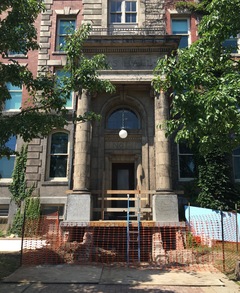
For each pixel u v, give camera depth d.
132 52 15.05
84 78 8.87
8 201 15.85
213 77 7.81
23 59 17.89
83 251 10.93
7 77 8.65
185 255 10.77
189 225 12.69
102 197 13.49
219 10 7.75
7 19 8.88
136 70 14.83
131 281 8.00
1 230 15.45
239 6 7.52
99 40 14.81
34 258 10.29
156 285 7.65
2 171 16.86
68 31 9.37
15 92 17.73
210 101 6.52
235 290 7.25
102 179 14.63
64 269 9.20
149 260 11.04
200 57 7.96
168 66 7.48
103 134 15.66
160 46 14.95
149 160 15.21
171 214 12.84
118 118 16.45
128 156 15.77
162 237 12.67
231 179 15.66
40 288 7.39
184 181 15.73
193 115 7.50
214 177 14.59
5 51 9.09
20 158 16.44
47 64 17.73
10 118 8.04
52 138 16.94
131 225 12.22
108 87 9.12
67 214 12.94
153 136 15.47
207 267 9.51
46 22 18.41
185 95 7.41
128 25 17.59
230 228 12.66
